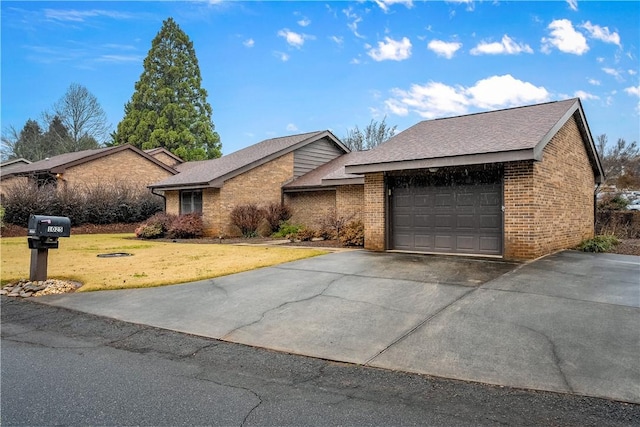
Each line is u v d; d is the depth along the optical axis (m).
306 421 3.03
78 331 5.48
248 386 3.70
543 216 10.13
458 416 3.11
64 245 15.00
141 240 17.20
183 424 2.99
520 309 5.72
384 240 11.85
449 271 8.32
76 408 3.25
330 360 4.36
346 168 11.85
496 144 9.88
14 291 7.50
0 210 18.58
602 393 3.47
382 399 3.42
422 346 4.62
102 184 23.72
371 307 6.08
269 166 19.14
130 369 4.14
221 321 5.74
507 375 3.87
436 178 11.27
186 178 19.08
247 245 14.48
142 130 39.50
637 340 4.56
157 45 41.38
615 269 8.23
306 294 6.90
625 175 27.06
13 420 3.05
